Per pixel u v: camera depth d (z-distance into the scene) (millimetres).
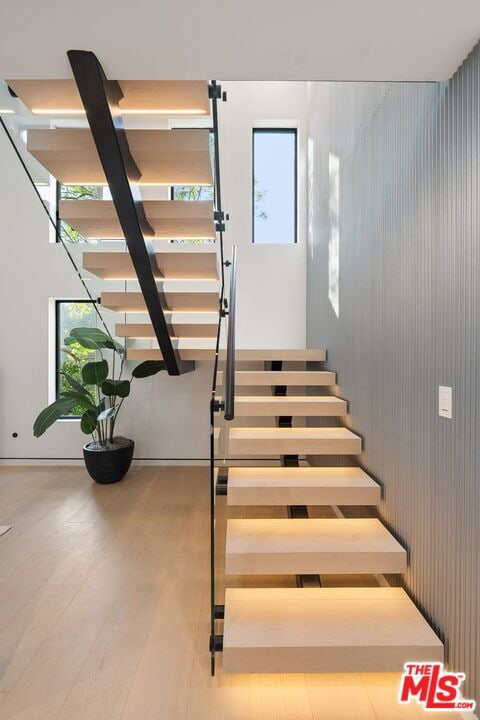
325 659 1856
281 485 2633
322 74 1877
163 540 3402
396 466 2449
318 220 4695
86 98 2010
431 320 2047
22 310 5309
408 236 2307
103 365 4637
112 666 2051
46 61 1806
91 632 2293
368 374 2955
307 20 1525
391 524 2514
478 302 1672
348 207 3504
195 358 4609
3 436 5344
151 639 2240
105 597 2615
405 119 2340
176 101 2414
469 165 1724
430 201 2057
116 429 5398
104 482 4703
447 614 1888
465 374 1760
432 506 2029
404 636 1915
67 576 2857
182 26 1573
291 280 5449
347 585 2697
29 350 5316
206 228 3195
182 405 5398
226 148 5426
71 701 1850
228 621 2014
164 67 1853
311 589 2279
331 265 4098
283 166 5605
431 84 2045
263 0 1428
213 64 1818
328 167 4234
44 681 1956
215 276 3711
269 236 5598
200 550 3236
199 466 5387
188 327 4156
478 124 1659
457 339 1820
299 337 5441
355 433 3242
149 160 2664
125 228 2801
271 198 5605
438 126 1977
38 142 2531
